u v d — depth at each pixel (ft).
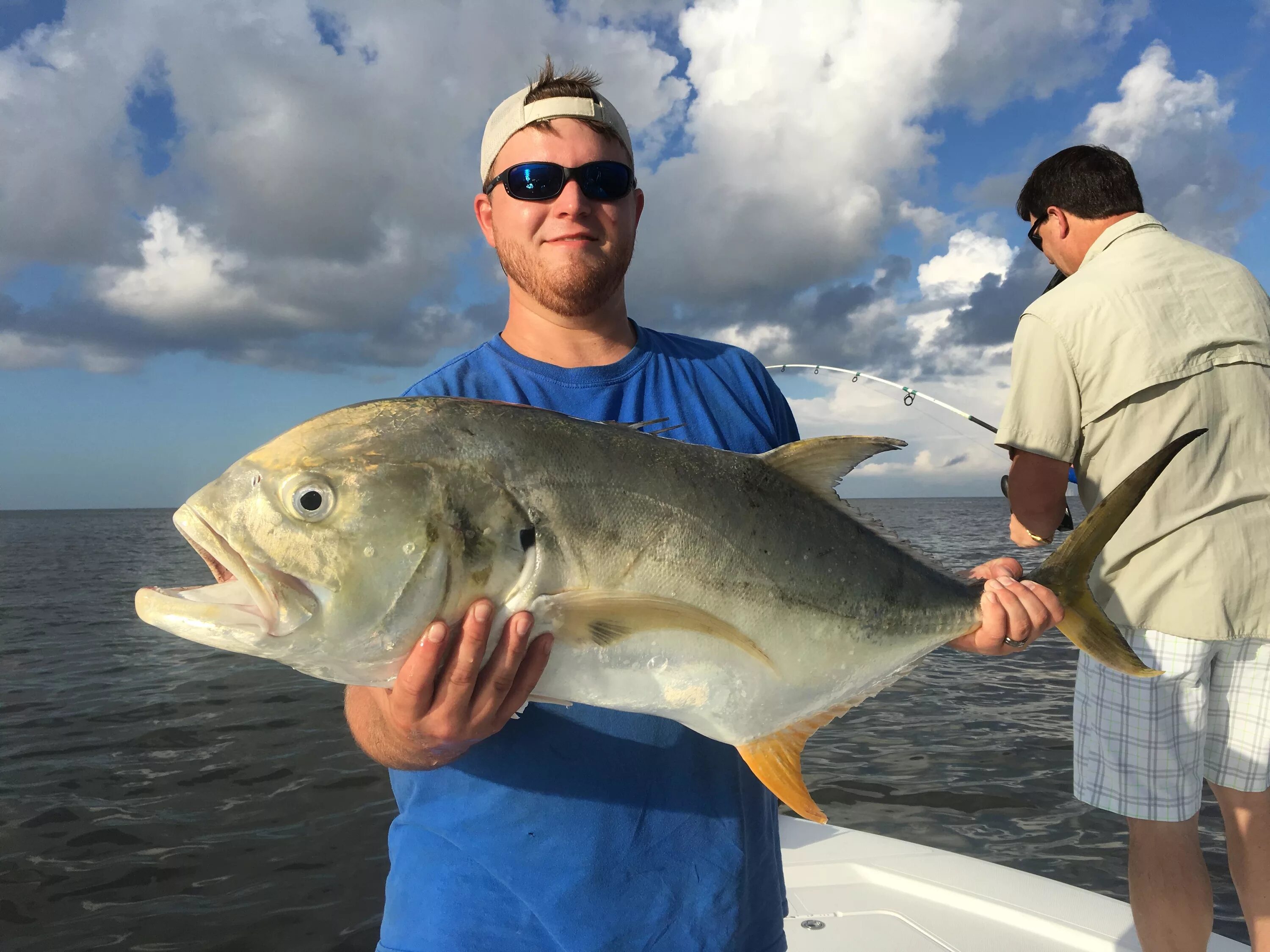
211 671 41.63
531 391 6.73
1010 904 11.23
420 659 4.69
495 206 7.16
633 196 7.32
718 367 7.64
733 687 5.98
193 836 21.09
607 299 7.12
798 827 14.01
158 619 4.97
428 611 5.08
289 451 5.16
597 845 5.75
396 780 6.44
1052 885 11.79
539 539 5.35
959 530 145.59
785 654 6.24
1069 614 7.75
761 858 6.53
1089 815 20.03
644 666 5.66
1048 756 24.58
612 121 7.02
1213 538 9.84
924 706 30.86
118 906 17.66
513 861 5.73
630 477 5.76
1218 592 9.73
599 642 5.49
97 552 145.18
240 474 5.15
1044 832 19.11
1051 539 11.50
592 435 5.79
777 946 6.54
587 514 5.51
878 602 6.66
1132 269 10.45
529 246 6.84
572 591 5.37
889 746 25.79
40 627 56.70
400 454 5.18
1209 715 10.22
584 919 5.66
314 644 4.99
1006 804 20.83
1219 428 10.03
